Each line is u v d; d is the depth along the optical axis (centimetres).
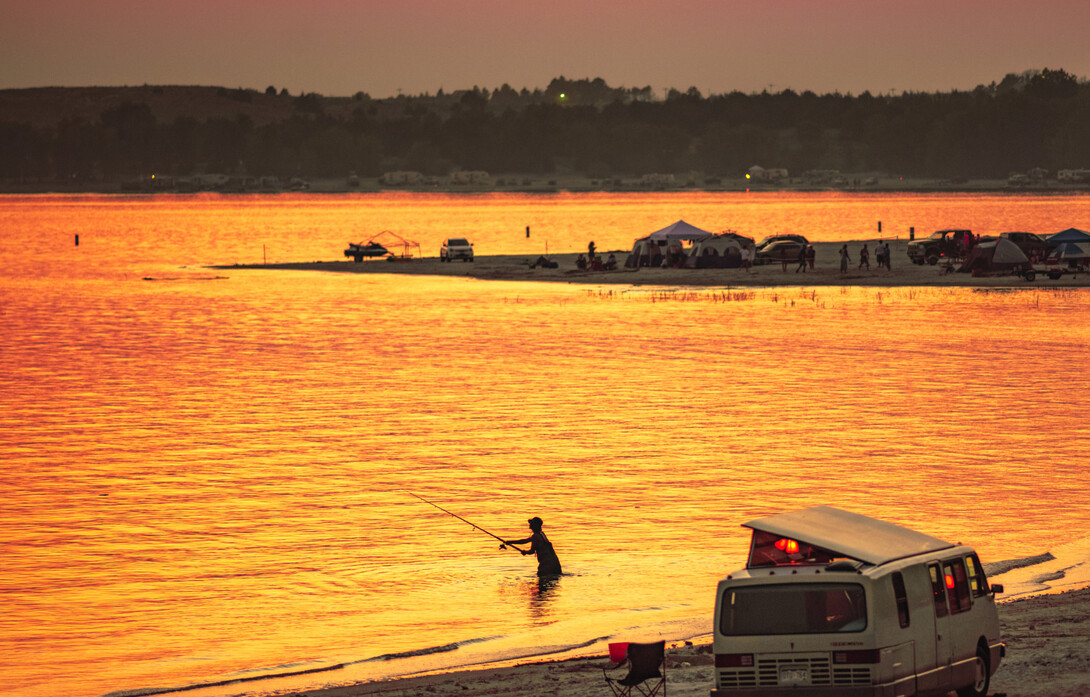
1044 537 8488
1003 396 14538
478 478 10838
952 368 16825
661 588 7538
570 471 11031
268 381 16912
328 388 16212
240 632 6875
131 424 13775
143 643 6700
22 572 8156
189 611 7288
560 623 6862
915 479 10375
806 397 14788
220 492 10462
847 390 15238
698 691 5144
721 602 4166
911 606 4209
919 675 4216
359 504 9969
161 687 5944
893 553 4325
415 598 7469
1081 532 8600
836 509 4788
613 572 7931
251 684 5928
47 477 11119
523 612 7112
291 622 7044
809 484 10294
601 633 6638
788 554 4397
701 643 6316
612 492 10200
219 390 16150
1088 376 15912
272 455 12012
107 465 11631
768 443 12094
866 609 4059
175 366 18500
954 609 4431
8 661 6412
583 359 18562
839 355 18338
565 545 8625
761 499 9838
